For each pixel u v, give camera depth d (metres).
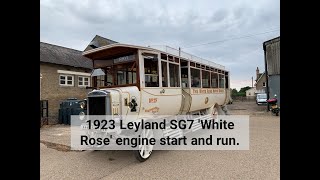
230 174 5.28
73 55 19.53
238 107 27.30
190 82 9.55
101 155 7.22
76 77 18.08
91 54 7.74
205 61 11.39
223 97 13.78
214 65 12.51
